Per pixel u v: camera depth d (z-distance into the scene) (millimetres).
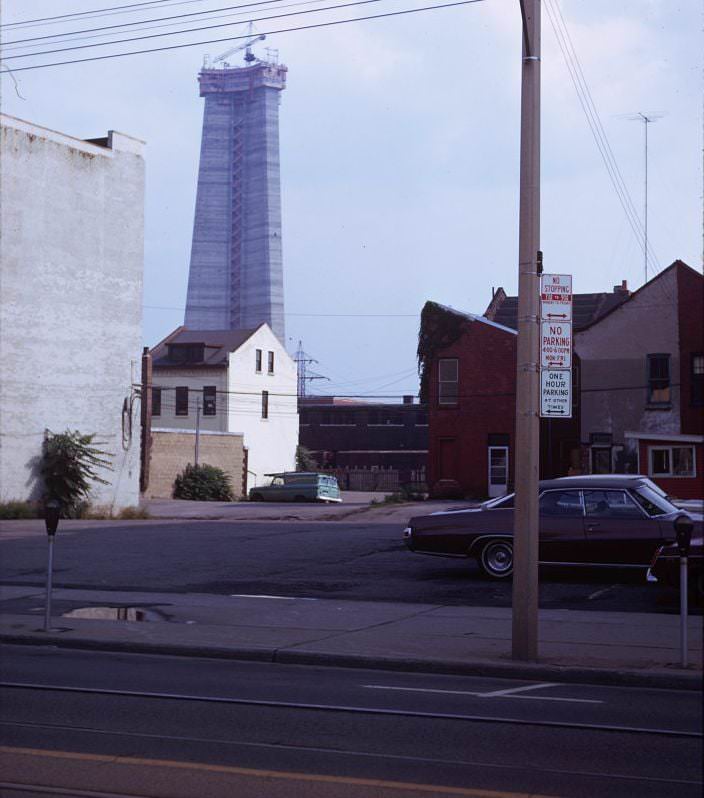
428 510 39844
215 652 12633
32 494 39531
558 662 11352
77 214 41688
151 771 7082
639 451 41375
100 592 18297
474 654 11992
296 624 14508
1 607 16469
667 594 16891
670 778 6953
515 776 6992
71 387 41281
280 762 7352
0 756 7484
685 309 43031
